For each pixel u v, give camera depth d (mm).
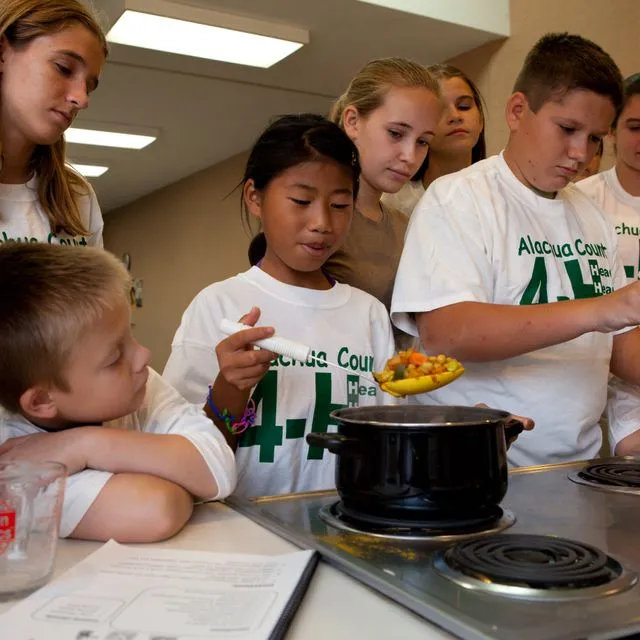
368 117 1446
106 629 473
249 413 1063
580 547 592
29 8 968
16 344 719
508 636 439
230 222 4984
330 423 1142
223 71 3238
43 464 611
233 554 625
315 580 578
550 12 2662
